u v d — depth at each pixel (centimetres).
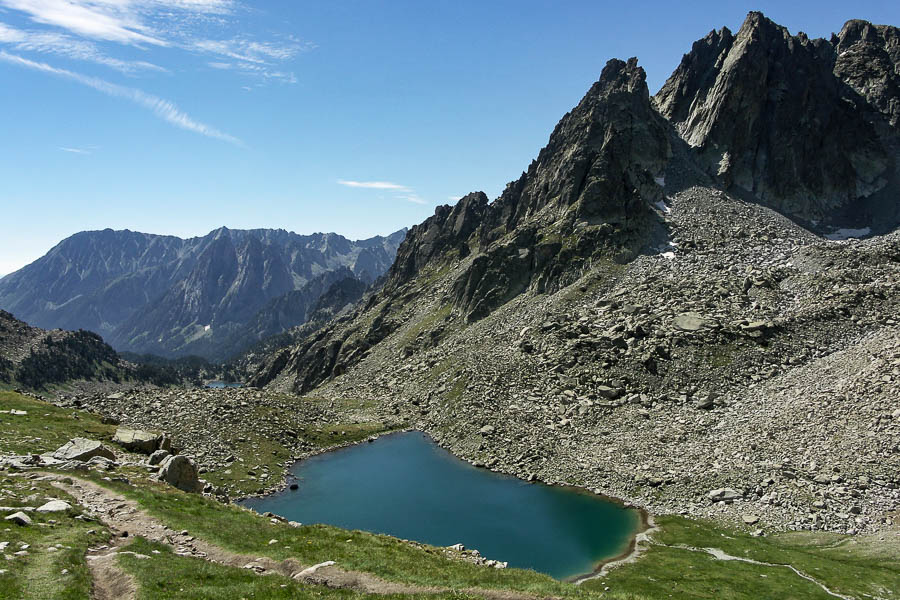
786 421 7769
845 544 5528
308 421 11294
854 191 18262
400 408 12562
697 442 8181
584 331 11900
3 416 6962
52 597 2425
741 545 5809
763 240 14525
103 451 5691
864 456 6550
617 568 5544
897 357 8038
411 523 6881
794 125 18662
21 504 3650
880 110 19900
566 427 9538
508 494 7856
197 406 10619
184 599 2619
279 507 7450
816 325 10406
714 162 18688
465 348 14000
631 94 19462
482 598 3072
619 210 15875
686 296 12075
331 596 2897
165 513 4094
